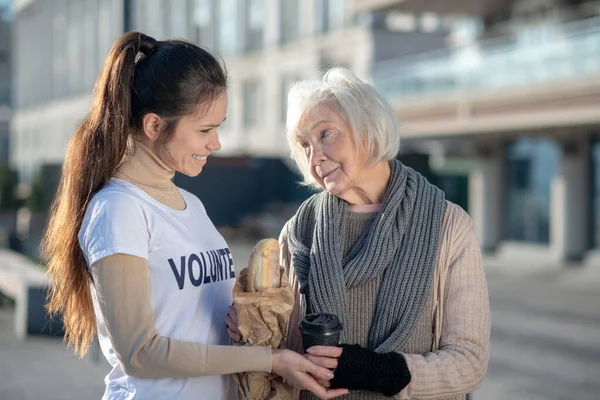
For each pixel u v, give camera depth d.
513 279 18.42
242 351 2.06
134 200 2.06
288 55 33.22
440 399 2.26
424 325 2.33
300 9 32.78
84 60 48.69
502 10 24.05
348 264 2.33
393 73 23.61
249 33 36.78
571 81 17.14
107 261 1.99
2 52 68.06
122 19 8.70
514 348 10.37
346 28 29.55
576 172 20.69
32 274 10.88
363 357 2.14
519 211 23.08
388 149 2.35
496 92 19.42
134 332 1.98
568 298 15.38
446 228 2.37
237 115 37.09
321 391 2.11
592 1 20.38
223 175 28.77
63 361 8.67
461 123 20.72
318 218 2.46
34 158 58.53
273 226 28.33
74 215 2.11
